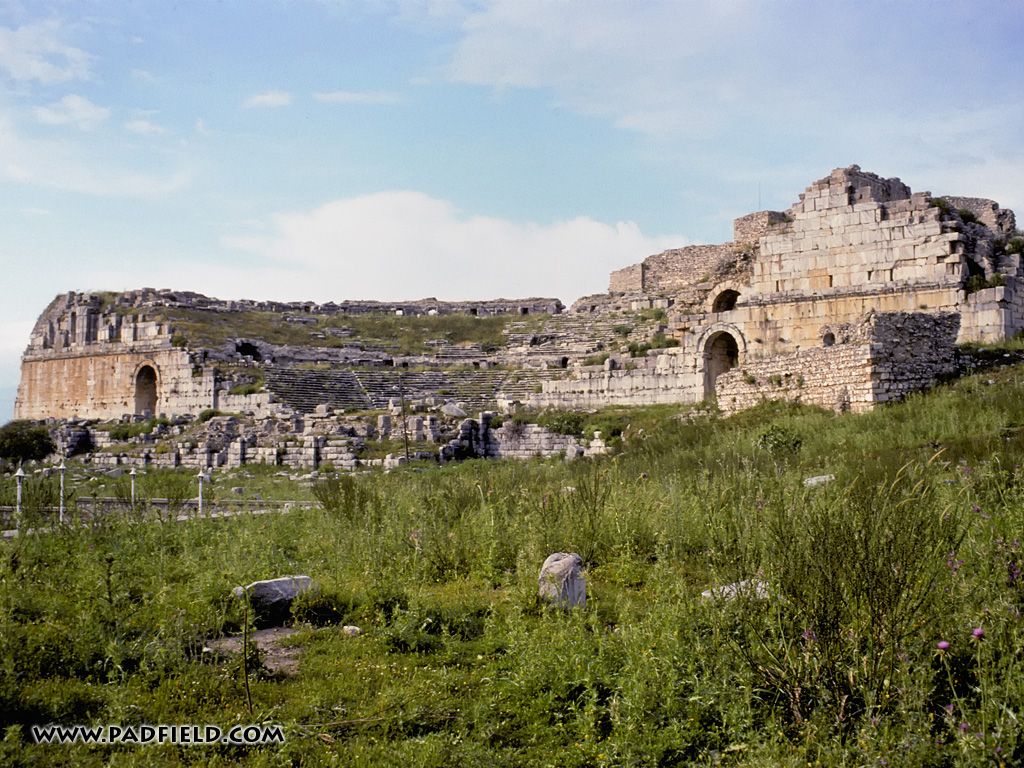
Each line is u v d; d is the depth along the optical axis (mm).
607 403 50812
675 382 48281
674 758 8195
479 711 9195
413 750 8242
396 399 57250
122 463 52125
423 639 11547
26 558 15531
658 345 54875
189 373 60906
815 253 43750
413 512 19484
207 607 12555
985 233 42688
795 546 10141
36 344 75438
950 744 7539
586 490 18625
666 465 26766
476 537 16844
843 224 42969
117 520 20188
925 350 33594
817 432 28391
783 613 9695
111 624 11195
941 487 15180
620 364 51688
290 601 13125
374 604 12930
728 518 15617
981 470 16797
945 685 8688
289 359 67312
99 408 67875
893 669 8453
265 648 11602
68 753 8188
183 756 8320
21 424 62781
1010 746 7340
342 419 51344
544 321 74062
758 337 44906
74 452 58688
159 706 9219
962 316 38594
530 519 17203
